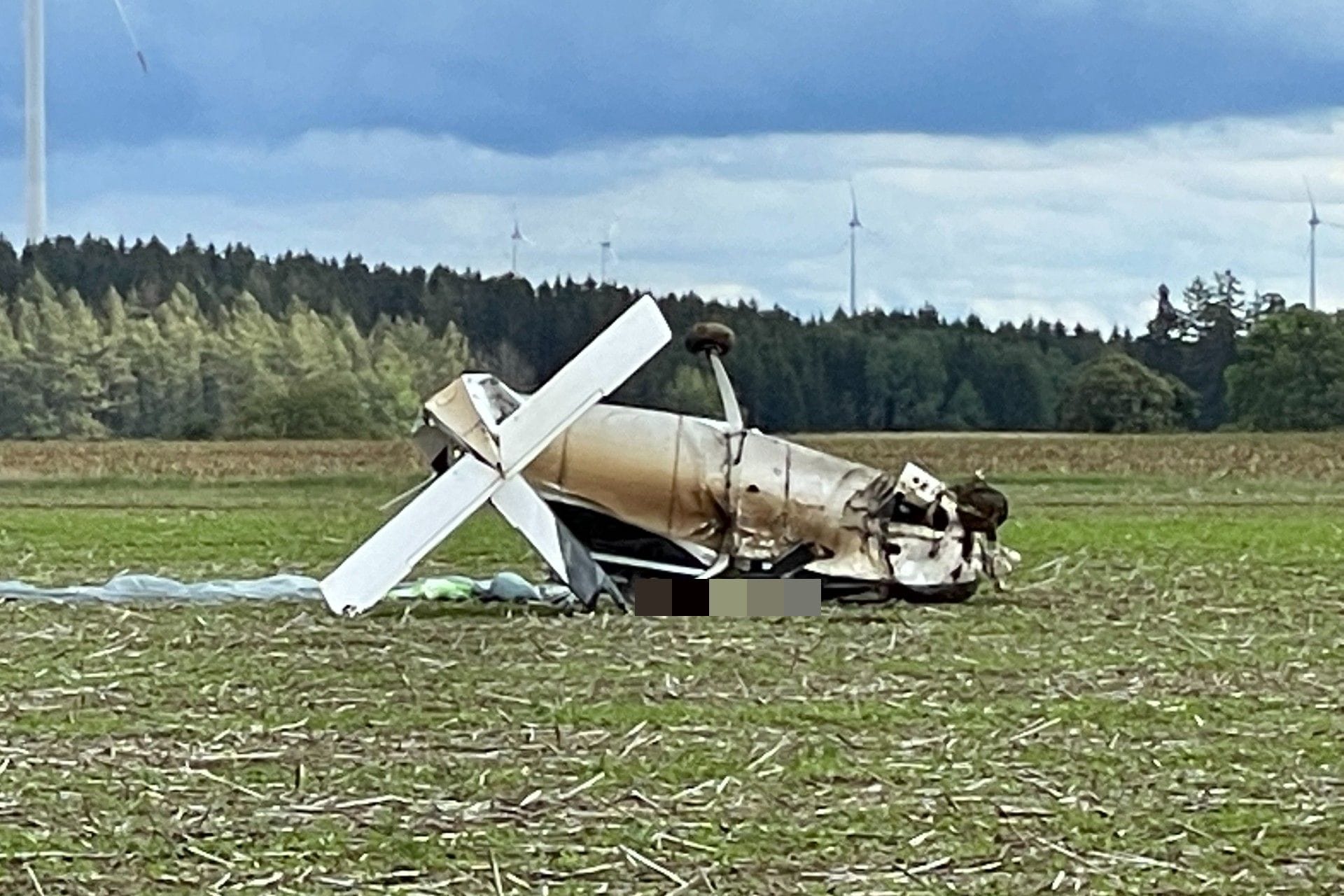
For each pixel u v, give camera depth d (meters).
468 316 133.12
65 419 140.00
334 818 15.00
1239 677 22.58
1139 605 30.23
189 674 22.45
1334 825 15.00
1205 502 67.50
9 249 146.88
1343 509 62.12
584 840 14.33
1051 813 15.30
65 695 20.89
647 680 22.06
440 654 24.20
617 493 29.47
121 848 14.07
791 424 157.88
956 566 30.30
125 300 145.50
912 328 158.12
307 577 34.84
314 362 135.25
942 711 19.89
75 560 39.97
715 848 14.12
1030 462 106.25
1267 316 149.38
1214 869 13.73
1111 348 153.62
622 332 28.66
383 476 93.50
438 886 13.10
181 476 94.50
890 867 13.66
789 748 17.84
